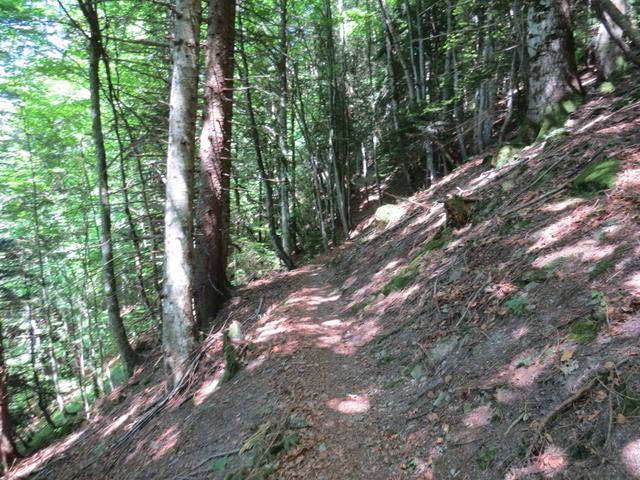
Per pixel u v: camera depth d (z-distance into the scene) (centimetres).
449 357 491
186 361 823
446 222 818
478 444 356
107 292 1233
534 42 929
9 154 1677
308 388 584
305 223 2292
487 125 1370
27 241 1689
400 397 493
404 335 606
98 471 749
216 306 1133
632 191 491
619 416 286
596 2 650
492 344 454
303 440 477
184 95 805
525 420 341
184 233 814
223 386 724
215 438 582
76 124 1606
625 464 261
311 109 2169
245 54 1414
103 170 1194
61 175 1686
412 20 1772
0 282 1667
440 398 439
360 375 591
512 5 961
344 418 500
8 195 1691
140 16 1377
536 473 298
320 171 2116
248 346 787
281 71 1544
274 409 558
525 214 618
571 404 319
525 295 472
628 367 310
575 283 430
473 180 1045
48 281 1808
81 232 1700
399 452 412
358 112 2119
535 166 738
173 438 666
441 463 367
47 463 991
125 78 1490
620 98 800
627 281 383
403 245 961
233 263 1809
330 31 1803
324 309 949
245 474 463
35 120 1595
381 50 1911
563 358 358
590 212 511
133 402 981
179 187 808
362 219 2031
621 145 595
